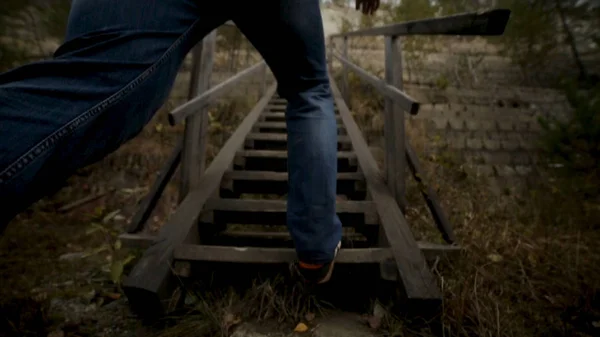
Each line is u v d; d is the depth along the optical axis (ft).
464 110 15.62
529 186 13.04
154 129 13.42
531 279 5.53
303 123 2.98
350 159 7.71
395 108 5.71
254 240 5.70
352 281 4.52
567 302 4.93
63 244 7.50
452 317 3.93
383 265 4.13
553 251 6.59
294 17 2.46
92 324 4.12
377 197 5.63
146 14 1.71
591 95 11.53
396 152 5.68
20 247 7.09
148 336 3.82
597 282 5.43
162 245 4.35
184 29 1.85
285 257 4.24
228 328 3.77
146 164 12.34
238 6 2.18
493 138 14.58
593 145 10.58
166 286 3.90
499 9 2.70
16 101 1.26
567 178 10.94
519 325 4.30
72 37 1.65
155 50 1.68
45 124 1.29
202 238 5.34
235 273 4.56
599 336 4.26
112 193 11.30
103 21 1.64
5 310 4.33
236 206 5.36
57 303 4.58
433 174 11.88
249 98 15.79
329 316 4.06
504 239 6.69
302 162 2.97
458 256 5.08
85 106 1.41
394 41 5.78
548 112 15.88
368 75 7.22
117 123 1.55
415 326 3.87
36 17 10.07
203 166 6.14
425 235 7.00
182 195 5.69
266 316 3.95
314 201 2.97
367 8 3.29
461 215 8.20
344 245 5.53
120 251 5.83
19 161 1.21
